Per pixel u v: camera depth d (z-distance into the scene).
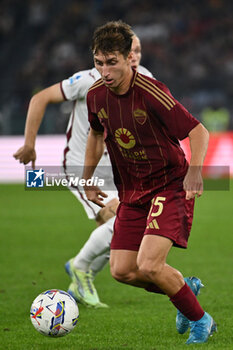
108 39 13.70
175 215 14.43
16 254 30.22
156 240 14.15
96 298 19.73
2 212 46.03
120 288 22.95
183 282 14.68
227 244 32.41
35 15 105.25
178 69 90.56
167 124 14.16
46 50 99.06
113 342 15.06
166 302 20.38
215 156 63.38
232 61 90.38
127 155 14.98
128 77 14.17
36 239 34.47
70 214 44.75
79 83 19.77
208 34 94.62
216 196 56.12
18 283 23.88
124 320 17.67
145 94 14.08
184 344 14.60
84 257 19.58
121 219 15.58
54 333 14.45
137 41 18.75
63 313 14.45
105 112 14.69
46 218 42.69
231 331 16.00
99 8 102.19
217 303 19.86
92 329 16.58
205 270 25.88
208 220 41.12
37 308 14.50
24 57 100.75
